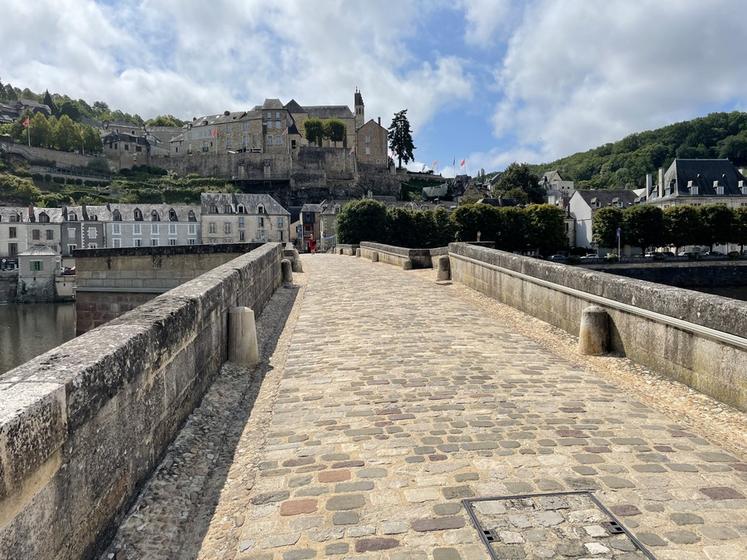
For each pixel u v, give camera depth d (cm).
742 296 5631
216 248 2098
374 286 1656
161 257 2164
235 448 470
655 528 337
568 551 312
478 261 1455
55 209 8231
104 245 7819
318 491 388
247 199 8362
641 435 488
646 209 6625
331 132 11531
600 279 812
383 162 11875
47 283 6688
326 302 1330
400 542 324
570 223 8925
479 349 830
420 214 6284
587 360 763
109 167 11200
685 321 609
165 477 390
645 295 693
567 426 510
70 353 312
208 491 396
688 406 565
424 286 1650
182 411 482
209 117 11950
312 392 619
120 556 302
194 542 333
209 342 609
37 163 10531
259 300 1110
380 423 519
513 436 485
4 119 13638
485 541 323
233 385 632
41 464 232
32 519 225
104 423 306
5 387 249
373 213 5912
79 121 15900
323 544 324
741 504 366
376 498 377
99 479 298
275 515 358
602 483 395
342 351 815
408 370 706
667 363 651
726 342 546
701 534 330
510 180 10425
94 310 2247
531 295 1086
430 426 510
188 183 10481
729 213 6556
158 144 13025
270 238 8269
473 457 440
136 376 361
